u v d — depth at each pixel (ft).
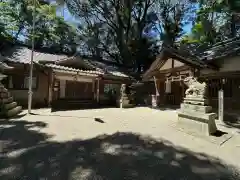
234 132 16.46
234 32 53.78
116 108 37.99
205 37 51.98
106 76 42.73
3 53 35.88
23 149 11.14
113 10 67.10
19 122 18.80
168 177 8.14
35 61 34.32
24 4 44.42
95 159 9.96
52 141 12.95
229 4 22.11
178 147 12.36
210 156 10.86
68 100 41.45
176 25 72.18
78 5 63.41
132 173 8.41
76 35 67.56
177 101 43.83
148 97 47.42
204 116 15.29
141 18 70.64
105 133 15.75
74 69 35.99
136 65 69.92
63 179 7.63
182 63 33.76
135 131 16.70
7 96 23.26
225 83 27.86
